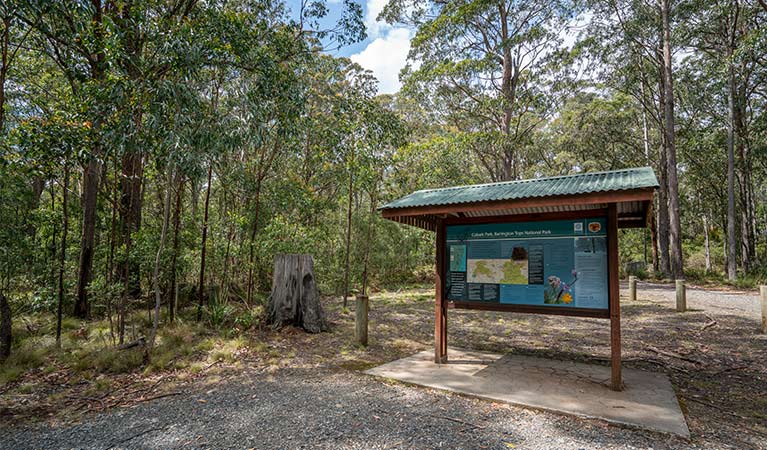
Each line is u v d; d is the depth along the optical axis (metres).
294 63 8.31
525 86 15.73
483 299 4.66
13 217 7.59
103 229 7.97
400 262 16.44
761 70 16.47
